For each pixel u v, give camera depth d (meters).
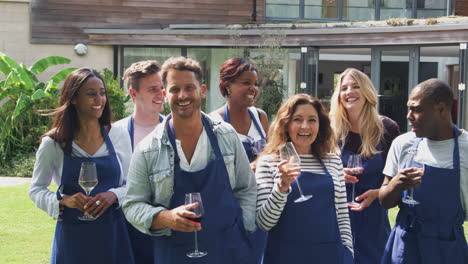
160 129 3.06
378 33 12.86
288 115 3.45
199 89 3.01
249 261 3.10
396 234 3.46
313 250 3.27
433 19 12.44
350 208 4.02
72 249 3.48
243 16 15.62
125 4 15.07
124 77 4.26
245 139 4.32
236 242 3.04
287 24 13.80
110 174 3.58
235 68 4.25
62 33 14.70
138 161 3.04
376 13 15.69
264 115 4.64
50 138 3.54
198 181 3.01
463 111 12.23
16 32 14.53
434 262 3.30
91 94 3.51
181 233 2.99
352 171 4.05
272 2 15.67
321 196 3.32
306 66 13.55
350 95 4.25
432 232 3.31
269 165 3.42
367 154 4.20
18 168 11.65
